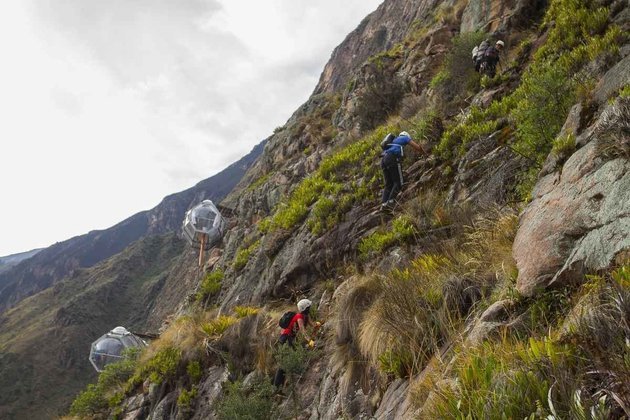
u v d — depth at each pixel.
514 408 1.78
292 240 10.51
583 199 2.95
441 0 24.03
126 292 156.50
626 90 3.35
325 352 6.48
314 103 34.25
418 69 15.13
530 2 11.52
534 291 2.76
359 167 11.26
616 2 6.81
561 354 1.86
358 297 5.40
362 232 8.44
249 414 5.52
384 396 3.86
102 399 13.37
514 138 6.52
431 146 9.05
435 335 3.70
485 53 10.02
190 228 24.36
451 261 4.58
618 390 1.49
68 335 128.88
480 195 6.10
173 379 9.62
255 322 8.45
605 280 2.14
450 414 2.13
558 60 6.59
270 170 28.05
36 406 105.56
